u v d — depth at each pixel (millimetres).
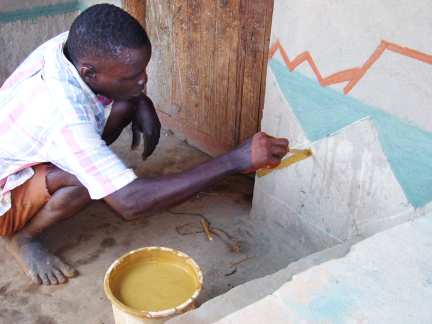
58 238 2299
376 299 1086
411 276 1147
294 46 1924
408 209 1688
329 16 1742
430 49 1464
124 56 1547
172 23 2871
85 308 1939
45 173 1909
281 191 2217
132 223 2408
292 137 2076
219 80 2738
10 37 3098
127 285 1667
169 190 1615
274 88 2094
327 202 2002
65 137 1626
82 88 1688
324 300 1080
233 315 1049
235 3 2467
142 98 2312
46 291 2014
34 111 1694
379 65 1628
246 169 1610
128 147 3043
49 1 3166
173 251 1744
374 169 1767
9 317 1896
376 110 1685
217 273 2115
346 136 1834
